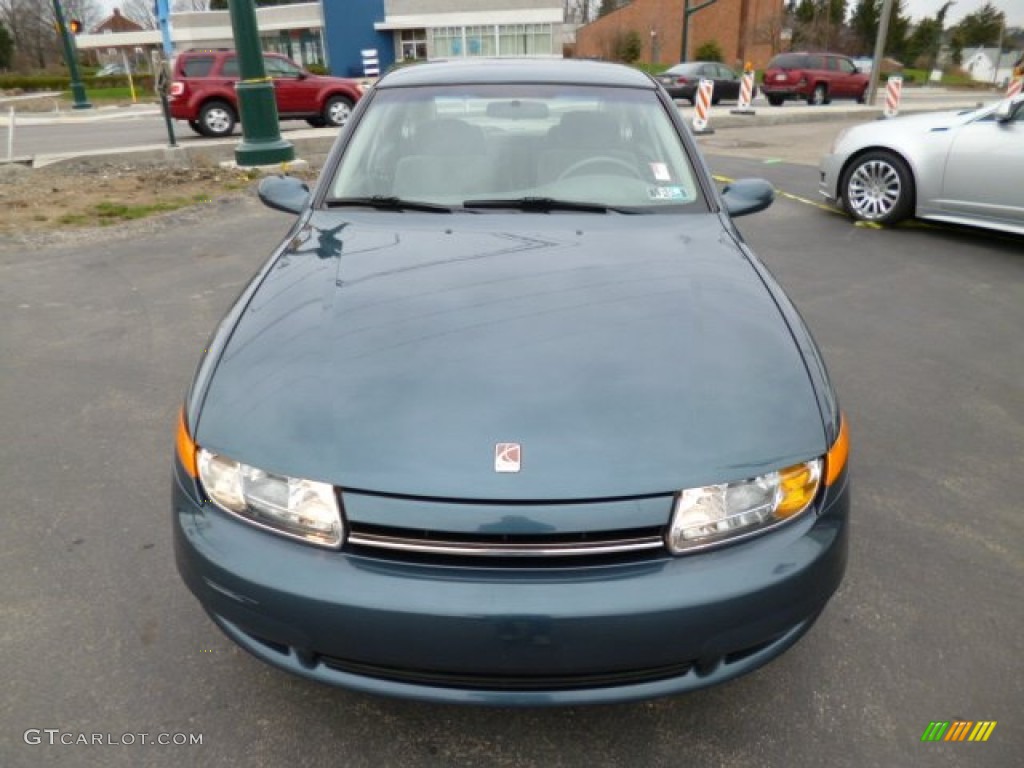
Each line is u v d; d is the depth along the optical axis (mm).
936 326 4691
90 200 8258
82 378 3949
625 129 3156
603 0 68062
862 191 7137
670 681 1725
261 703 2057
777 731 1984
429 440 1693
